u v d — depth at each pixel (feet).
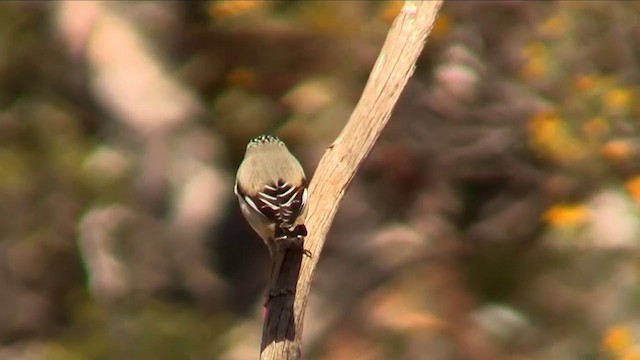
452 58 33.99
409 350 35.40
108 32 42.60
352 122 21.58
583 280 33.65
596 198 32.24
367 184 37.65
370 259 37.60
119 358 42.93
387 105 21.68
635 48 32.55
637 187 31.30
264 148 22.27
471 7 34.30
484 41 34.22
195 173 43.78
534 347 34.27
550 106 32.37
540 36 33.09
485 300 35.96
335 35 36.86
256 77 39.45
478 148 34.40
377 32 36.58
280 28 37.40
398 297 35.91
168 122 42.70
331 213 20.93
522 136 34.04
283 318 19.61
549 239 34.04
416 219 37.01
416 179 36.76
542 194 35.09
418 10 22.45
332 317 37.14
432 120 34.91
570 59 32.73
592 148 31.94
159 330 43.06
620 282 32.73
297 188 20.94
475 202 37.04
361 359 35.81
